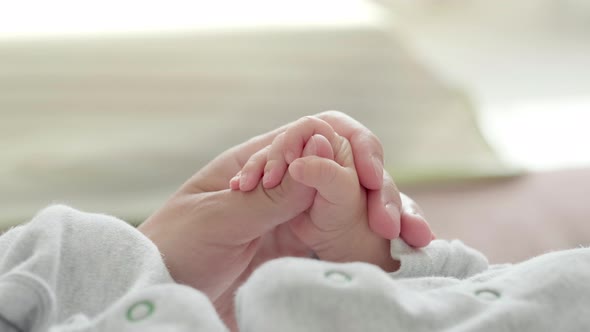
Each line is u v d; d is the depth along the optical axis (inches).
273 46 45.9
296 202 19.8
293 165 18.9
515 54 75.8
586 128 55.8
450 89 46.6
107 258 18.5
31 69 41.3
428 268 20.3
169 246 20.2
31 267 17.3
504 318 16.4
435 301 16.8
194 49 44.7
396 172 38.6
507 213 35.5
